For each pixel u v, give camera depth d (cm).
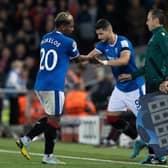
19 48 5381
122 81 2817
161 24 2681
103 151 3541
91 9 5466
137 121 2608
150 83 2694
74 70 4884
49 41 2698
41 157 2973
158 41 2659
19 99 4547
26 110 4500
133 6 5394
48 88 2670
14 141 4116
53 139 2670
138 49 4800
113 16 5331
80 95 4366
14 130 4569
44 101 2702
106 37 2908
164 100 2570
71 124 4344
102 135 4141
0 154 3106
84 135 4259
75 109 4362
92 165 2670
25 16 5653
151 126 2578
